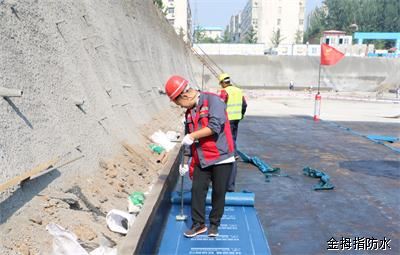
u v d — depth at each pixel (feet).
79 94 17.58
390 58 138.10
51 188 11.99
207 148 13.02
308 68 138.41
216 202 13.73
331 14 307.37
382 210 18.29
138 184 17.17
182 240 13.83
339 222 16.76
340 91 132.05
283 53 184.03
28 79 13.53
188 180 21.40
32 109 12.98
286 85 137.69
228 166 13.30
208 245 13.47
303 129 43.93
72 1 22.47
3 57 12.32
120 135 20.58
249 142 35.42
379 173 24.80
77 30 21.48
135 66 35.22
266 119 53.16
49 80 15.20
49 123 13.73
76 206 12.18
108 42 27.94
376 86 137.18
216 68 135.03
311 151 31.60
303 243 14.62
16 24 14.06
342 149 32.58
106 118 19.80
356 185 22.16
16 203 10.15
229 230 14.65
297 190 21.03
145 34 47.75
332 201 19.38
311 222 16.66
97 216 12.50
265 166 25.29
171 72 64.39
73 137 15.03
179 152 23.31
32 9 15.96
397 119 56.29
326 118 56.08
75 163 14.12
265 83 137.80
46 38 16.43
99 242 11.09
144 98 33.01
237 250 13.19
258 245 13.60
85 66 20.31
